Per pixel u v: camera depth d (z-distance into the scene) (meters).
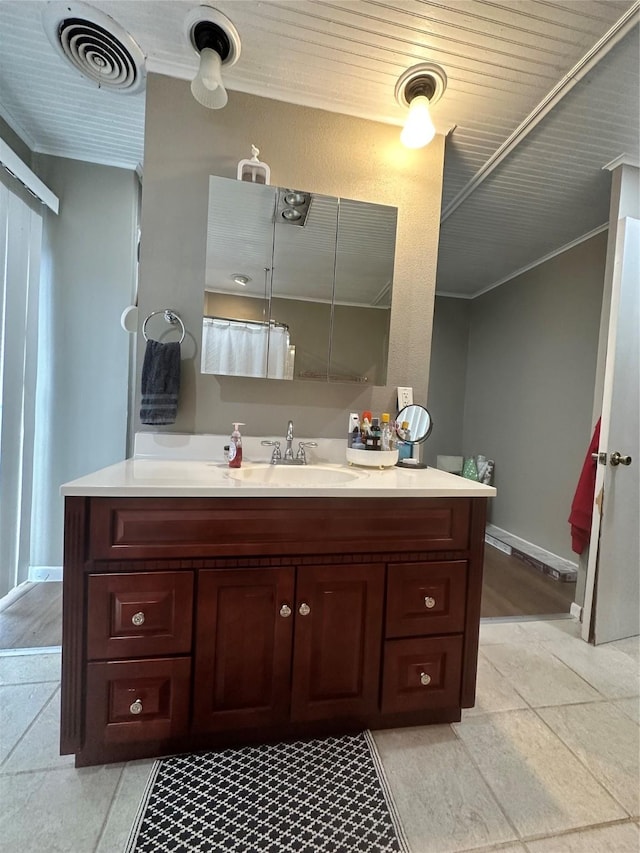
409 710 1.31
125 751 1.17
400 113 1.72
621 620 1.98
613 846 0.99
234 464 1.48
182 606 1.14
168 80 1.56
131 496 1.08
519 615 2.21
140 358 1.61
